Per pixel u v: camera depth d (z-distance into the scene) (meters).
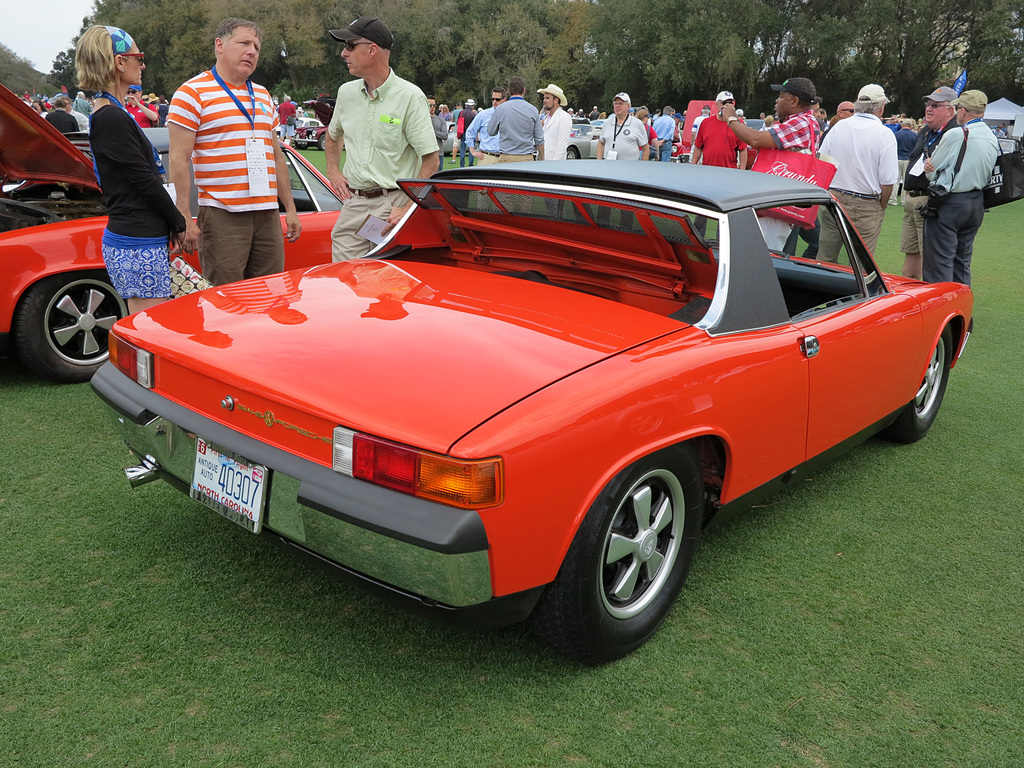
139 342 2.54
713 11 50.69
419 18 70.88
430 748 2.04
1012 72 46.97
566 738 2.11
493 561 1.94
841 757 2.11
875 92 6.68
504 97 11.45
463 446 1.87
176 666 2.30
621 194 2.71
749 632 2.63
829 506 3.61
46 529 3.03
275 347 2.31
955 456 4.24
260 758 1.98
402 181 3.25
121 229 3.67
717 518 2.72
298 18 69.44
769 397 2.68
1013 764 2.12
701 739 2.14
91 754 1.96
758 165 6.11
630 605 2.43
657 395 2.24
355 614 2.59
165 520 3.14
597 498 2.14
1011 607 2.86
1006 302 7.98
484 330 2.39
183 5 72.75
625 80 55.53
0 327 4.30
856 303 3.33
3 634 2.40
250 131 4.12
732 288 2.62
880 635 2.66
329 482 2.01
